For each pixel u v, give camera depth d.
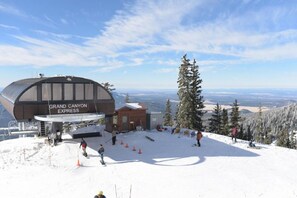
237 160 21.44
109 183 16.33
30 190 14.95
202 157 22.14
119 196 14.52
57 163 19.75
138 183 16.39
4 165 19.28
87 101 27.22
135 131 32.03
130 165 19.83
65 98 26.03
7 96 30.12
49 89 25.20
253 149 25.61
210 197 14.46
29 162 19.91
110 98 28.41
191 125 46.56
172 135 30.88
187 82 47.03
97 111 27.81
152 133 31.22
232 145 27.09
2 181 16.16
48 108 25.16
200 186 15.94
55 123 26.05
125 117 32.25
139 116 33.25
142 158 21.72
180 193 14.97
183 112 46.88
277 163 21.02
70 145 24.80
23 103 23.98
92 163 20.14
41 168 18.48
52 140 26.12
